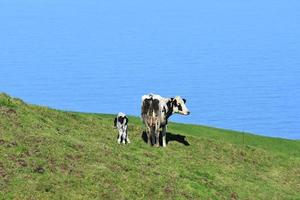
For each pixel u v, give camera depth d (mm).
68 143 34031
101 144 37906
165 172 35375
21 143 31281
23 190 26469
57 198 26688
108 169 31656
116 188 29547
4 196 25547
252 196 37156
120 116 40531
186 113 42219
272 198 38062
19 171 28078
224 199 34500
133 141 42125
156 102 41469
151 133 42031
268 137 57938
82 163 31344
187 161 40156
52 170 29188
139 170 33469
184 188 33406
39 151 30969
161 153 40406
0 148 29812
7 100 39344
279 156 48688
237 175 40688
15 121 35625
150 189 30953
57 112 43062
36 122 37344
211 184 36281
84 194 27875
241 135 56938
